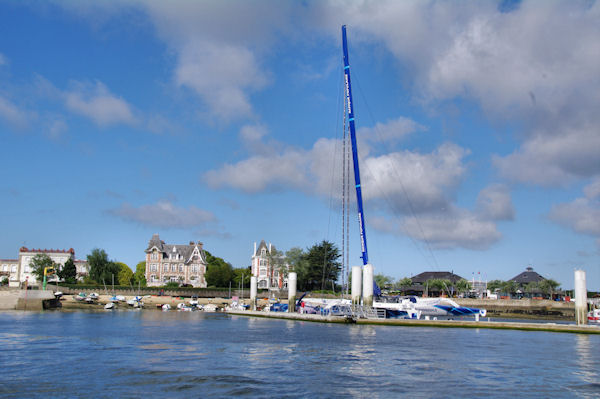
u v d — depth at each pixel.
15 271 199.62
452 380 34.94
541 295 193.50
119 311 122.62
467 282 193.50
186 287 169.62
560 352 52.34
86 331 64.31
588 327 78.75
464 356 47.19
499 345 57.97
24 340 53.28
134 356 42.84
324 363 40.97
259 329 73.25
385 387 32.09
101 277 174.50
